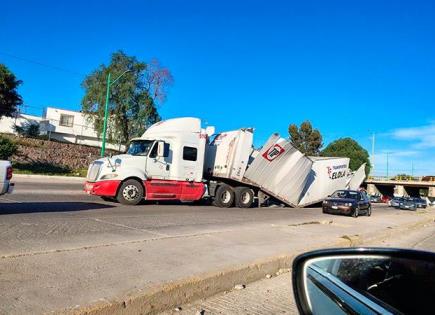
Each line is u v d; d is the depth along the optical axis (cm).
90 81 4388
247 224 1298
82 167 3916
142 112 4281
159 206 1723
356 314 243
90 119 4497
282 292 630
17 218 1033
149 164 1727
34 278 515
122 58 4325
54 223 994
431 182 7912
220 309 536
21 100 4306
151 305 493
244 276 660
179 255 716
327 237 1103
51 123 6400
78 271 562
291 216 1800
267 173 2184
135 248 743
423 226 2194
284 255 775
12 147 3052
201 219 1351
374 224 1736
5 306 417
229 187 2055
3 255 618
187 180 1827
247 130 2067
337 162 2666
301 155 2217
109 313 443
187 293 548
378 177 9044
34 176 2841
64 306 427
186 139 1836
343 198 2262
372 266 271
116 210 1404
